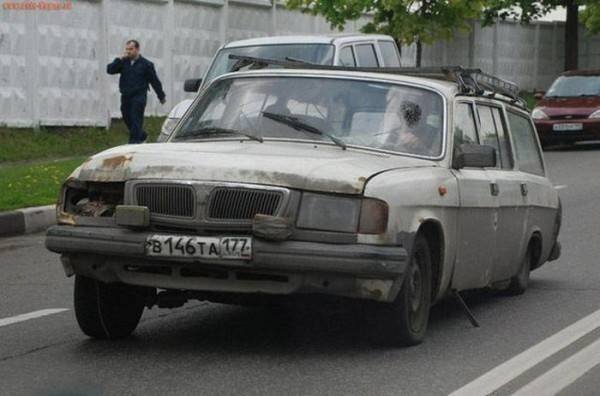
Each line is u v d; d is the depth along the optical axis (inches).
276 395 398.6
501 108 579.8
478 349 478.3
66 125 1263.5
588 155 1513.3
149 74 1227.2
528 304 591.2
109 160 460.1
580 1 2206.0
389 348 473.1
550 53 2448.3
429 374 432.1
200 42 1478.8
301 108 509.7
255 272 435.2
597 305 591.2
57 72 1246.3
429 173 479.2
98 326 478.6
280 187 435.8
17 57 1198.9
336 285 433.7
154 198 446.3
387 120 502.6
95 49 1296.8
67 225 458.0
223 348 471.8
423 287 475.8
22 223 850.1
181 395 397.7
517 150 595.5
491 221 534.0
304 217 436.1
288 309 553.3
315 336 495.2
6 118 1191.6
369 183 440.5
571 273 695.1
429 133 503.5
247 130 507.5
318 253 428.8
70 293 609.0
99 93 1305.4
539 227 612.7
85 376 424.5
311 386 411.2
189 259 434.6
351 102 509.0
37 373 430.0
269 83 524.4
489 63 2233.0
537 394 408.8
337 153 478.0
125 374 427.2
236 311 553.0
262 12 1588.3
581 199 1072.8
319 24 1717.5
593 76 1635.1
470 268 517.7
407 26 1566.2
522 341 497.7
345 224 435.8
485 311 568.4
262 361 448.5
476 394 405.1
